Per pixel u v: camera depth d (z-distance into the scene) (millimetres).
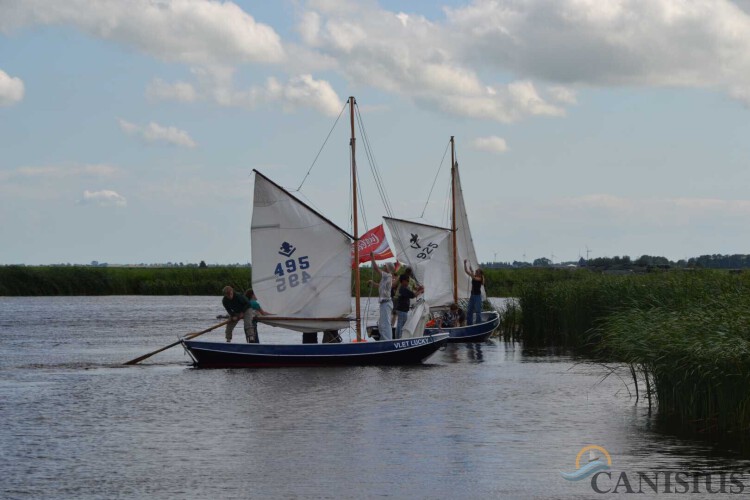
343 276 38406
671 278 36469
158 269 125625
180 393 29203
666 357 23688
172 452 20422
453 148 53406
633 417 24219
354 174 38406
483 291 52844
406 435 22141
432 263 52156
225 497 16844
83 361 39750
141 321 69375
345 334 47031
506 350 44844
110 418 24672
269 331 63656
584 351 43750
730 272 35000
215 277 122875
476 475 18328
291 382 31797
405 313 39188
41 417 24906
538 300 48375
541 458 19688
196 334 37062
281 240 38062
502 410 25641
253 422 23938
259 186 37844
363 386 30688
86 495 17000
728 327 22406
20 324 65688
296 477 18203
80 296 121438
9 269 116938
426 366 36969
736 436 21500
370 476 18281
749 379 21516
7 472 18688
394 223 51438
